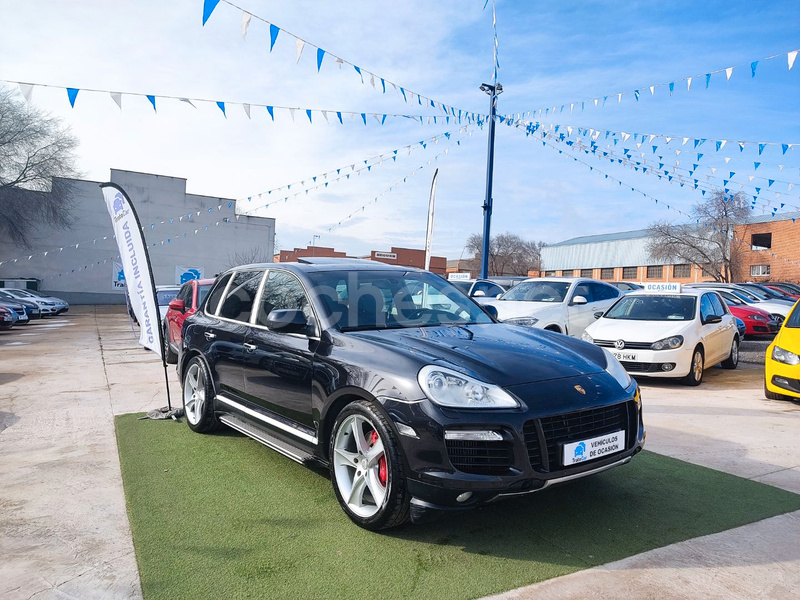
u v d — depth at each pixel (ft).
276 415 13.10
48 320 82.69
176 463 14.02
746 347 40.32
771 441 15.89
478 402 9.41
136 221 18.98
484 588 8.34
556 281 34.32
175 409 19.44
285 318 12.02
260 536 10.05
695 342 24.95
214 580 8.61
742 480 12.76
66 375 28.55
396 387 9.87
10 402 21.75
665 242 129.59
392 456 9.69
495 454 9.30
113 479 13.05
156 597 8.17
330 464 11.10
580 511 11.09
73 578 8.71
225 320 16.01
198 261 134.51
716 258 123.13
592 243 175.94
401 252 128.67
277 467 13.74
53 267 124.67
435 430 9.29
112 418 18.97
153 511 11.12
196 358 16.90
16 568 9.02
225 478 12.98
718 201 108.27
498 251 210.38
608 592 8.21
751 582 8.48
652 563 9.04
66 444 15.93
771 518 10.71
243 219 138.82
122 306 126.52
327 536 10.07
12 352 39.75
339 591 8.30
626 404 10.66
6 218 114.11
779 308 47.11
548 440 9.55
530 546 9.64
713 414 19.24
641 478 12.89
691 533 10.09
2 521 10.77
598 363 11.42
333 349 11.52
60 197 119.34
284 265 14.76
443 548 9.60
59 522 10.72
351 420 10.69
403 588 8.36
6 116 107.55
